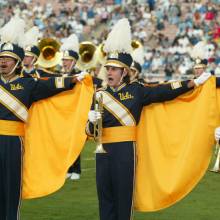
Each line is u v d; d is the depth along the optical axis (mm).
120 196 24328
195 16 100375
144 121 25422
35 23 105500
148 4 105062
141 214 30797
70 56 41031
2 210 25688
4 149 25281
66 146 26641
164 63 90812
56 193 35344
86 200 33531
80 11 107562
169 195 25016
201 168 24859
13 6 110812
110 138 24516
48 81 25906
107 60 24812
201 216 30391
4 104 25359
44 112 26734
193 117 24938
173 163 25172
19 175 25484
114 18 104500
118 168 24312
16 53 25531
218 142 24125
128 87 24703
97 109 24625
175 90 24484
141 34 99000
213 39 94188
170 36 99125
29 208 31641
